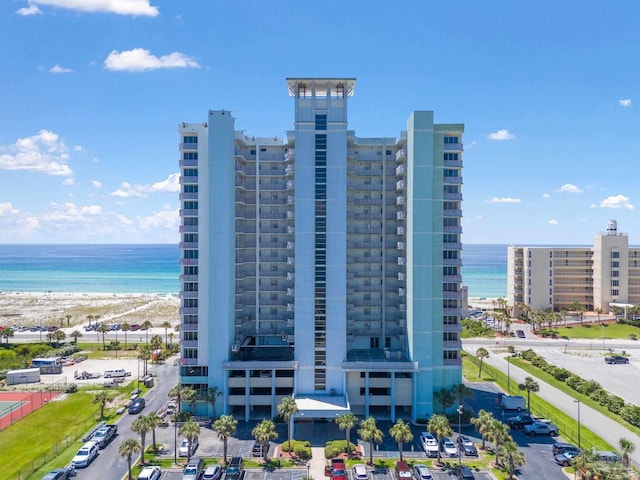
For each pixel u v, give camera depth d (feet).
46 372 377.09
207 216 287.28
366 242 309.01
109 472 208.23
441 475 206.69
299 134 282.15
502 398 289.53
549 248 633.61
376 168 310.45
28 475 201.98
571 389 333.62
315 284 281.54
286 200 311.47
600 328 551.59
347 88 284.41
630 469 198.08
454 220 282.77
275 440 246.27
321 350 280.31
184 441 236.84
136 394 317.42
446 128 279.08
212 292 279.49
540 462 218.38
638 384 345.51
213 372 277.44
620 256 617.21
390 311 311.06
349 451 225.97
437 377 278.87
